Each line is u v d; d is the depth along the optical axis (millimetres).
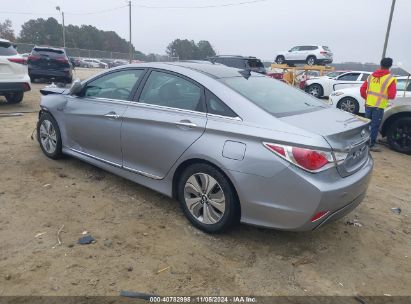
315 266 3453
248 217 3490
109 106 4617
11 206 4156
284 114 3590
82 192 4625
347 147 3375
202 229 3834
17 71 9250
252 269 3326
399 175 6391
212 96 3758
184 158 3797
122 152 4484
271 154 3266
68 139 5258
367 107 7934
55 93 5578
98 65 46688
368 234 4125
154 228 3891
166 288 3008
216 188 3643
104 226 3871
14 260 3217
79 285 2969
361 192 3641
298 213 3219
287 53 28062
